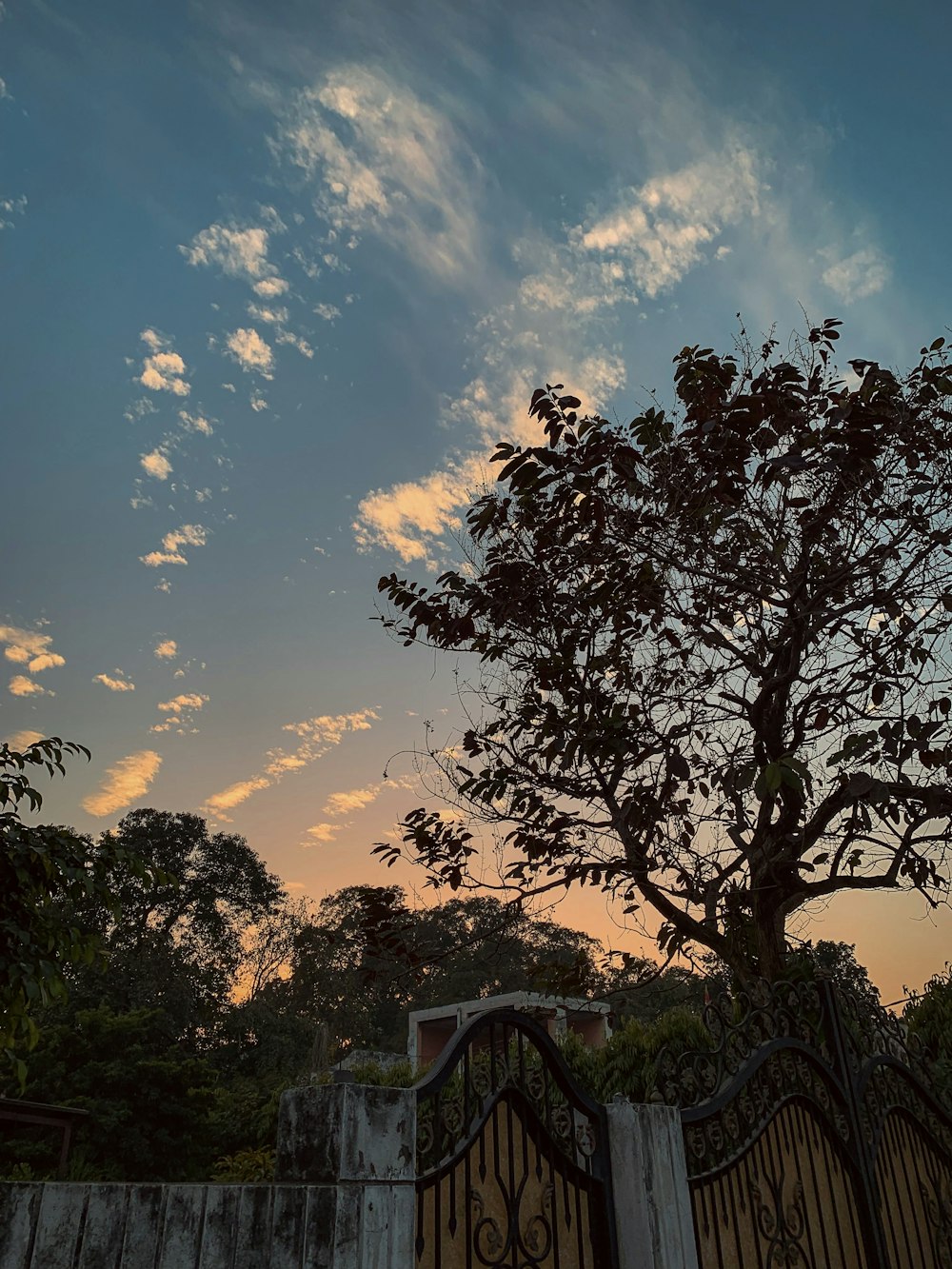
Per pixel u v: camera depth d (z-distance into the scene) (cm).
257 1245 239
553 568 718
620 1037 723
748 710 687
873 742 581
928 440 670
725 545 715
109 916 4428
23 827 566
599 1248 355
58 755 608
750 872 674
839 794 632
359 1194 266
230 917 4969
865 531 679
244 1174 1552
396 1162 282
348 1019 4688
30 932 554
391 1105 290
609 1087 685
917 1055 644
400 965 745
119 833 4766
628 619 731
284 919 5109
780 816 666
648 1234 351
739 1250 404
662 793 676
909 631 658
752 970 678
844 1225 479
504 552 737
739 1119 440
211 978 4391
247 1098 2708
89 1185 217
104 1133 2392
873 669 664
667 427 690
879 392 648
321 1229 253
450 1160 310
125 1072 2495
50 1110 1587
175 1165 2466
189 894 4781
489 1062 357
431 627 730
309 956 4709
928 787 582
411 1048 2438
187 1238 228
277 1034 4272
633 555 710
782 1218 437
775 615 688
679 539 685
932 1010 814
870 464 642
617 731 666
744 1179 429
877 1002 639
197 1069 2616
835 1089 520
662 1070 415
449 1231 302
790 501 663
